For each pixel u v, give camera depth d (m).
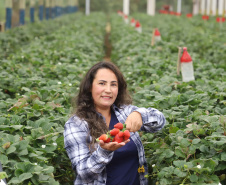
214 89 5.77
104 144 2.89
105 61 3.52
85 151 3.21
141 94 5.52
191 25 21.52
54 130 4.20
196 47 11.74
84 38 13.62
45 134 3.89
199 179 3.18
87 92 3.46
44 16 26.59
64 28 17.50
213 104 5.27
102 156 2.96
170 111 4.53
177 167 3.32
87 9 40.78
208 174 3.26
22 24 18.66
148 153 4.11
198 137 3.77
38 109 4.80
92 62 9.54
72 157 3.22
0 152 3.43
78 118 3.35
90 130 3.30
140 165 3.46
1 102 5.00
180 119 4.37
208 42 12.22
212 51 10.70
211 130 3.77
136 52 10.25
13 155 3.49
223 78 6.63
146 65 8.03
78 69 7.50
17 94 5.70
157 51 10.16
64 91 5.61
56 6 29.97
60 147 4.02
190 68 6.63
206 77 6.98
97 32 17.52
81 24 21.05
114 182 3.31
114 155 3.33
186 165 3.22
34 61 8.05
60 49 10.27
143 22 25.22
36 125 4.16
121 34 15.92
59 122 4.60
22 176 3.08
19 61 8.39
